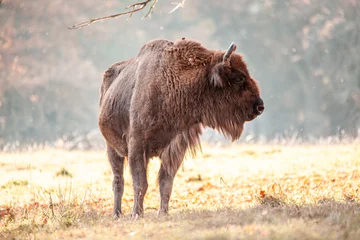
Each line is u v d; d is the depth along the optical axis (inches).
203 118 1025.5
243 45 6648.6
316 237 716.7
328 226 774.5
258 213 879.7
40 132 5241.1
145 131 1007.6
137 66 1068.5
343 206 932.0
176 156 1018.1
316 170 1561.3
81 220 991.6
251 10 6545.3
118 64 1188.5
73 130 5393.7
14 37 5132.9
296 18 6013.8
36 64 5305.1
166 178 1020.5
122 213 1126.4
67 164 1900.8
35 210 1116.5
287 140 2694.4
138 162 1011.9
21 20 5255.9
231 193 1325.0
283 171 1594.5
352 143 2241.6
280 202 1034.1
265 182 1444.4
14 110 5017.2
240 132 1042.7
